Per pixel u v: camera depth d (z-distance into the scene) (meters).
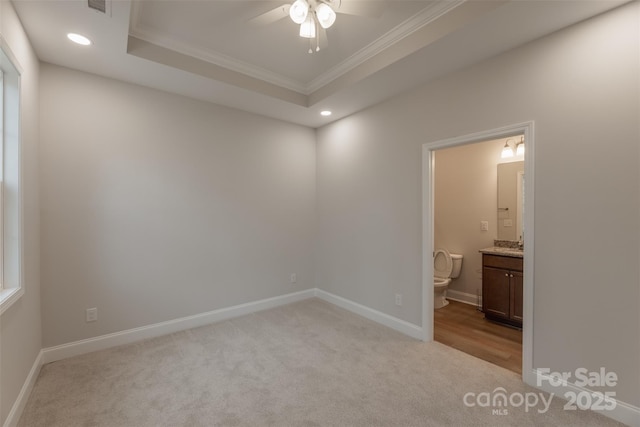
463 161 4.27
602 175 1.88
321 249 4.30
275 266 3.99
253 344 2.87
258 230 3.82
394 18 2.23
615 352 1.85
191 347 2.81
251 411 1.93
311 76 3.20
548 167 2.09
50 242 2.51
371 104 3.41
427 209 2.89
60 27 2.01
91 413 1.91
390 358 2.61
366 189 3.56
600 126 1.88
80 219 2.65
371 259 3.51
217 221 3.47
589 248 1.93
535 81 2.14
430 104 2.83
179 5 2.09
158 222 3.07
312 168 4.34
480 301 4.05
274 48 2.66
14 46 1.80
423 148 2.89
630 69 1.77
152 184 3.03
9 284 1.85
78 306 2.65
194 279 3.31
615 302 1.84
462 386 2.20
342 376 2.33
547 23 1.95
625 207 1.80
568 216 2.01
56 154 2.53
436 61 2.44
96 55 2.38
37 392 2.11
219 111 3.46
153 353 2.69
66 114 2.58
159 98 3.06
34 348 2.26
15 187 1.88
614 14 1.82
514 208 3.77
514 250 3.61
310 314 3.69
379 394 2.11
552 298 2.09
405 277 3.12
